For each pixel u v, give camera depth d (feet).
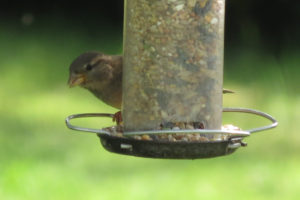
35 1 93.30
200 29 23.31
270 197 40.11
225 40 82.79
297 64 76.54
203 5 23.29
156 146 22.04
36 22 89.92
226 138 23.12
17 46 82.02
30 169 42.75
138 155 22.36
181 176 43.16
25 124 55.01
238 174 43.78
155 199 39.34
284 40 81.82
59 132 52.70
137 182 41.88
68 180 41.55
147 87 23.45
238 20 83.46
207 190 40.81
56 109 60.29
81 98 64.18
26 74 72.08
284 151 49.19
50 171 42.80
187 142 22.00
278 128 55.11
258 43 82.12
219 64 23.82
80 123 55.98
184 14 23.17
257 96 64.80
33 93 65.62
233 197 39.86
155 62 23.35
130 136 22.41
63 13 92.53
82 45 84.07
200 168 44.98
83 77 27.53
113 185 41.06
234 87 68.28
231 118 58.13
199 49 23.32
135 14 23.65
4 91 65.87
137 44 23.61
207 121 23.45
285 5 82.33
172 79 23.25
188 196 39.93
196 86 23.32
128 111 23.89
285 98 64.75
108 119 57.72
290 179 43.29
